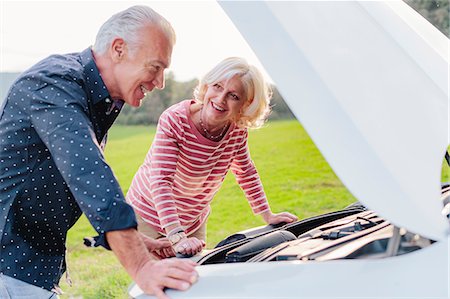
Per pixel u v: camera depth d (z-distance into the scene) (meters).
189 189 2.60
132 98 1.90
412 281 1.39
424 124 1.59
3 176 1.83
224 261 1.88
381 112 1.55
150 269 1.57
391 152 1.49
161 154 2.44
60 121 1.69
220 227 6.84
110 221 1.57
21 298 1.89
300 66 1.52
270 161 9.91
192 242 2.24
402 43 1.85
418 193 1.45
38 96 1.73
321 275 1.47
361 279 1.43
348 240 1.69
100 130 1.93
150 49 1.84
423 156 1.52
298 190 8.36
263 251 1.81
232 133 2.56
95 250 6.31
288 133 11.55
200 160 2.51
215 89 2.38
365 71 1.63
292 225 2.24
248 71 2.38
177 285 1.52
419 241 1.50
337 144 1.44
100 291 5.09
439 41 2.05
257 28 1.55
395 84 1.65
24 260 1.89
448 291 1.35
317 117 1.46
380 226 1.76
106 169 1.63
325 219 2.28
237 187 8.52
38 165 1.83
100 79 1.84
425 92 1.68
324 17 1.71
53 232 1.94
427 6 9.02
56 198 1.88
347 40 1.68
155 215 2.65
